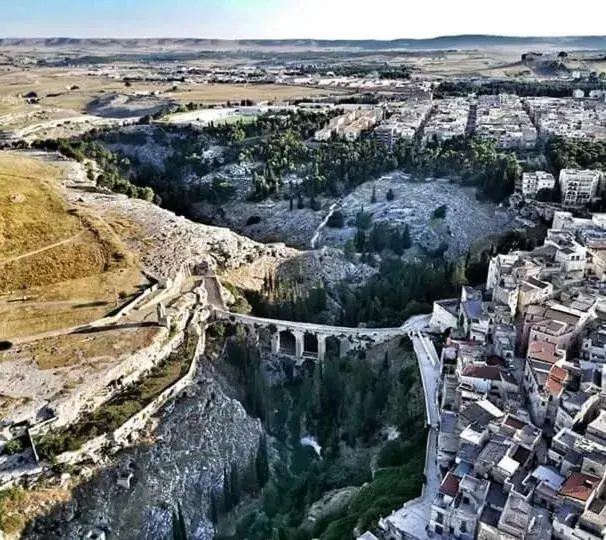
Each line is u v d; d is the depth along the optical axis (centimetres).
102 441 14362
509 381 14038
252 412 17712
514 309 17162
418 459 13675
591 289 17900
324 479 15238
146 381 16375
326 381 17750
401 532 11100
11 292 19262
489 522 10306
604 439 11775
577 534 9950
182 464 15150
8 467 13450
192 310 19200
